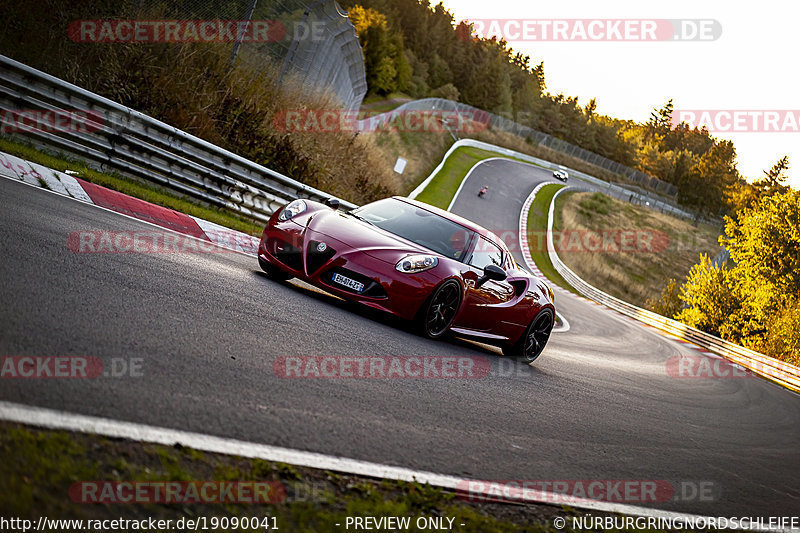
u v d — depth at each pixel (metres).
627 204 74.38
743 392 12.77
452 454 3.62
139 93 11.11
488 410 4.73
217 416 2.91
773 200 38.50
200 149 10.03
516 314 7.51
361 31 66.50
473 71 101.44
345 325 5.62
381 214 7.23
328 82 19.06
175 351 3.48
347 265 6.09
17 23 10.20
